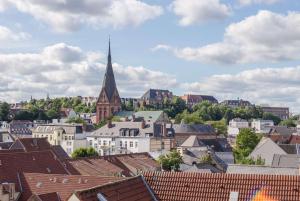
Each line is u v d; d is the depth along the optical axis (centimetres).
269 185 3525
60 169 8925
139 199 3528
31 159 8394
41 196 5897
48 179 6781
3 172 7369
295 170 8025
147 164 12669
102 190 3294
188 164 13825
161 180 3759
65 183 6425
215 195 3556
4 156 7812
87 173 10031
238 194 3509
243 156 16512
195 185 3659
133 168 11931
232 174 3675
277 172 8006
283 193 3450
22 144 12119
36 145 12444
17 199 6750
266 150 13912
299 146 14450
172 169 12962
